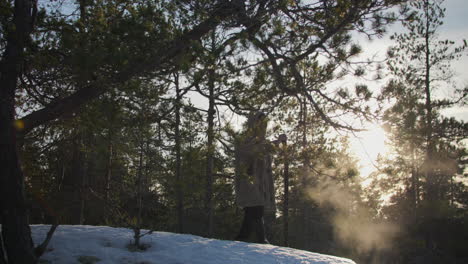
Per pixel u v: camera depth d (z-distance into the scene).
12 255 3.90
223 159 5.75
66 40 4.27
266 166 6.00
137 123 5.05
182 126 5.23
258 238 5.91
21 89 5.75
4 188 3.97
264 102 5.58
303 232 21.55
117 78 4.37
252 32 5.36
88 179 10.77
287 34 5.68
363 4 5.52
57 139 7.86
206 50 4.49
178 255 4.59
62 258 4.25
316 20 5.85
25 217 4.05
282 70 5.59
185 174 5.39
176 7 4.80
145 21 4.33
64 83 5.24
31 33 4.96
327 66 5.80
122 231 5.52
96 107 4.89
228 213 11.92
